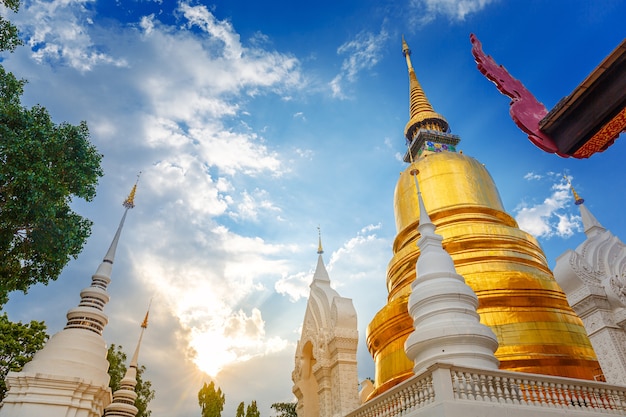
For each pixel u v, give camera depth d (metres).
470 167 28.97
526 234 24.45
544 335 18.67
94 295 19.25
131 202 22.73
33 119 14.62
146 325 30.36
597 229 18.56
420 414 11.05
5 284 15.73
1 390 26.92
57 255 15.88
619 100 3.79
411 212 27.91
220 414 58.12
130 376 27.28
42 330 30.33
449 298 14.90
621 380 13.87
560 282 16.36
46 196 14.48
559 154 4.53
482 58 5.21
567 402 11.83
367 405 13.62
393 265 25.50
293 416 52.25
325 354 19.20
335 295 21.31
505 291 20.06
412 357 14.52
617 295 15.09
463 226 24.17
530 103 4.91
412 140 37.59
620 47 3.61
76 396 16.23
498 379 11.41
